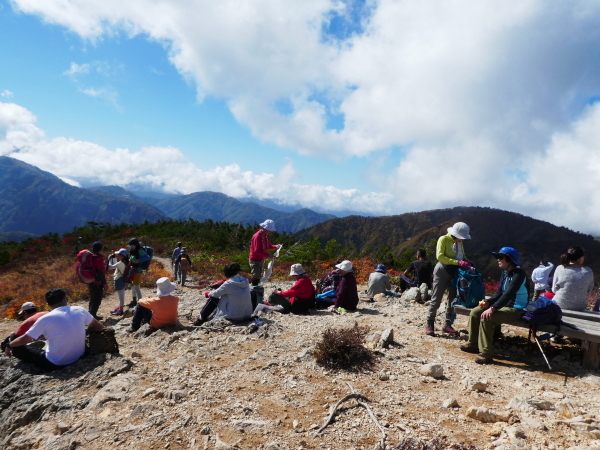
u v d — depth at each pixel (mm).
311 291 7754
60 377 4441
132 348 5625
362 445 2902
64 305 4953
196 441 2986
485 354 4832
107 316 9883
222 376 4266
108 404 3662
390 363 4684
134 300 10414
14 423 3709
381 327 6488
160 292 6516
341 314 7551
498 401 3707
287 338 5730
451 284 5957
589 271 5648
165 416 3354
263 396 3771
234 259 19234
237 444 2932
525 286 4812
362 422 3238
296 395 3791
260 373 4344
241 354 5066
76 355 4789
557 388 4062
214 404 3590
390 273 15820
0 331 10227
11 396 4168
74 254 29594
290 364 4578
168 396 3734
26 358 4727
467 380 4055
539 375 4461
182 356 4945
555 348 5207
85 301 12773
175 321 6684
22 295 15484
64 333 4660
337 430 3119
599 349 4570
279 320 6902
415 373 4391
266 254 8656
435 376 4297
